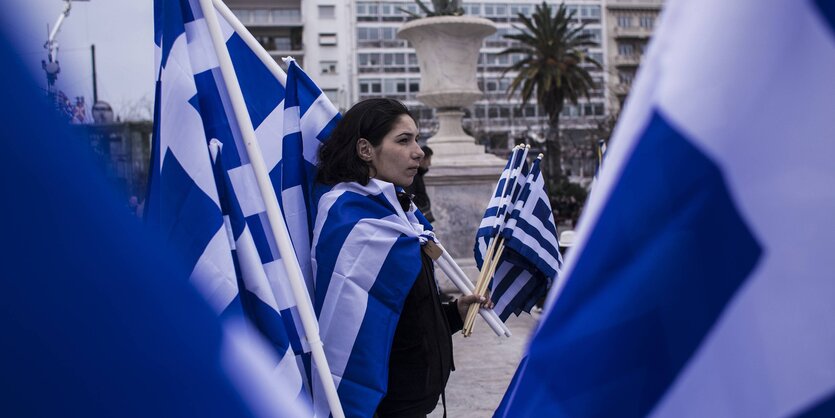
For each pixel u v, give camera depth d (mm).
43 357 1185
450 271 2496
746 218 951
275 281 2172
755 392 976
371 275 2164
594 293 1069
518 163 2676
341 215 2205
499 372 5102
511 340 6133
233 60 2676
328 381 2023
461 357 5578
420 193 7250
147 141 2404
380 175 2316
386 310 2162
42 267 1187
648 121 989
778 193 939
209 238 1990
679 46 966
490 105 70125
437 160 9750
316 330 2045
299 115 2545
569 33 37719
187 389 1359
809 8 913
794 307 950
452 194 9398
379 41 70812
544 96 37844
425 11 10602
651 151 992
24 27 1159
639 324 1031
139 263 1312
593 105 68375
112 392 1247
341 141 2309
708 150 952
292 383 2016
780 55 924
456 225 9414
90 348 1225
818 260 937
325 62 70125
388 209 2264
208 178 2031
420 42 10320
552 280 2684
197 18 2139
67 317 1207
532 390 1119
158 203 2105
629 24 72312
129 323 1279
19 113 1162
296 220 2477
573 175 52531
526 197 2627
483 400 4453
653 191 999
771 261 952
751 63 932
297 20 70188
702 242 981
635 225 1019
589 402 1066
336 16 69938
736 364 982
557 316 1100
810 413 955
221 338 1473
